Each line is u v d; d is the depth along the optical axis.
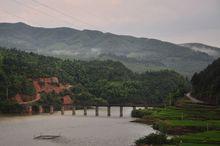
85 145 130.25
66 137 151.12
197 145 105.50
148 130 177.75
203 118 190.00
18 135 157.12
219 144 108.88
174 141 118.81
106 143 134.38
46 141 140.00
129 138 148.00
